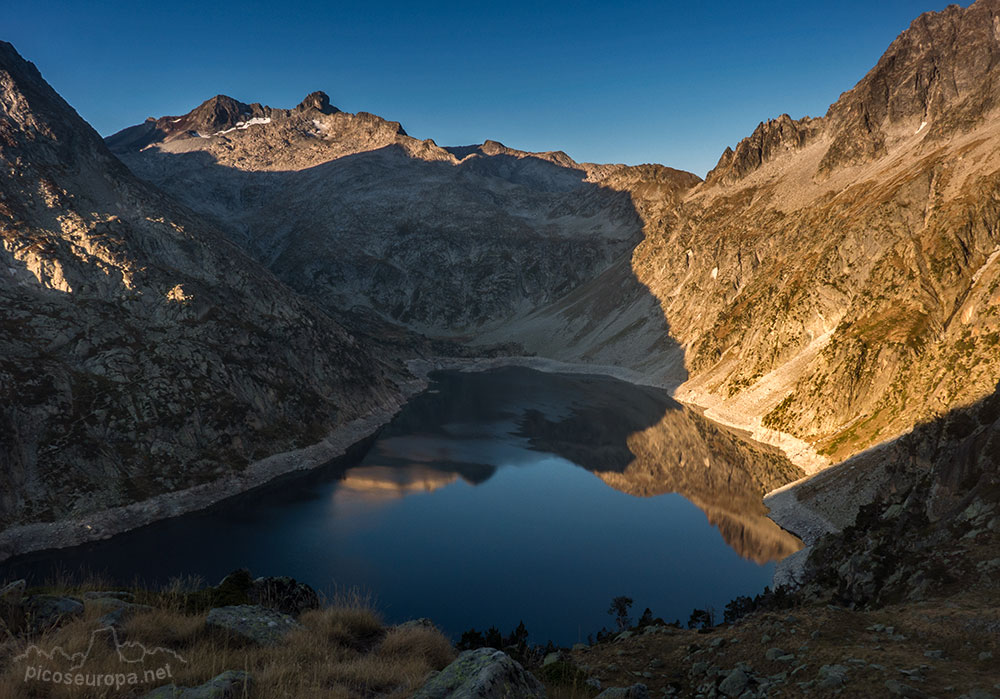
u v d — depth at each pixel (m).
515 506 85.94
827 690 11.60
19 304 98.12
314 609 14.95
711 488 92.50
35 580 62.09
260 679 8.98
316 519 80.62
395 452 116.12
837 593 34.34
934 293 109.19
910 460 50.78
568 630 51.31
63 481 78.44
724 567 64.88
